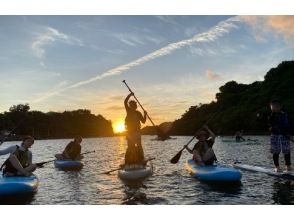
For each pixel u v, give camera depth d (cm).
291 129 1011
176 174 1141
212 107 9344
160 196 812
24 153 927
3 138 1182
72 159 1534
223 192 828
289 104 6297
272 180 956
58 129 11419
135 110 1204
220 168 997
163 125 2345
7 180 833
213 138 1109
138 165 1131
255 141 3694
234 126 7075
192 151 1163
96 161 1789
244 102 7762
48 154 2708
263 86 7750
